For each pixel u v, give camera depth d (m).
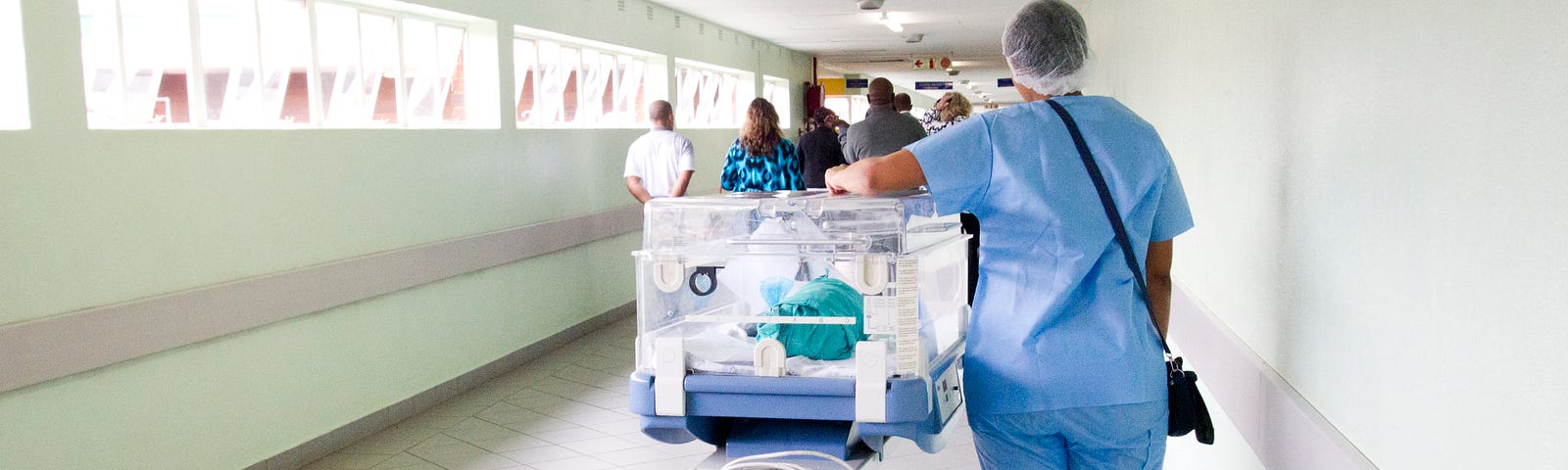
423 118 5.68
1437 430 1.41
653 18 8.46
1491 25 1.24
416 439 4.76
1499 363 1.22
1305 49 2.01
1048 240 2.03
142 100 3.79
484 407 5.30
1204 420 2.11
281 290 4.18
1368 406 1.67
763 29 10.73
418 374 5.25
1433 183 1.41
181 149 3.75
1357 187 1.71
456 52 5.94
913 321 2.09
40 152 3.22
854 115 22.27
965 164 2.02
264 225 4.16
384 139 4.95
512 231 6.05
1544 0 1.10
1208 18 3.01
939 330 2.41
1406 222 1.51
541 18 6.52
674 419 2.15
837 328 2.14
